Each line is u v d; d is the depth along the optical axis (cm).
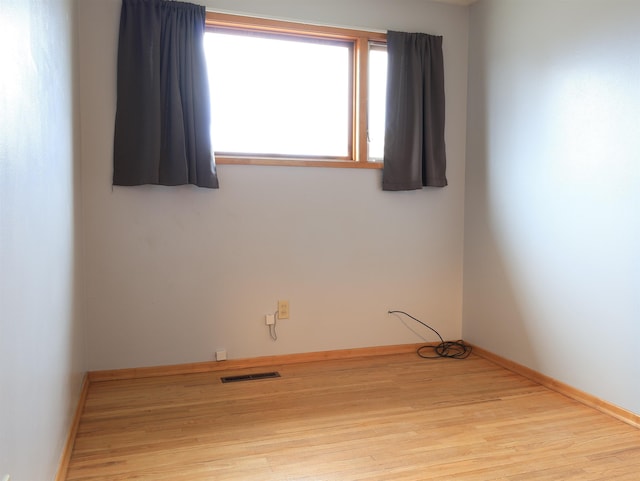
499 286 338
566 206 280
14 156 122
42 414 154
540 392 285
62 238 205
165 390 283
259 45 323
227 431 231
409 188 349
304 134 337
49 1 179
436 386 293
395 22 346
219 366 321
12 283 118
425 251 367
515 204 321
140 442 220
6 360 111
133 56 290
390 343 361
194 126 298
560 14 283
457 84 366
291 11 319
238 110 321
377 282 355
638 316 239
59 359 190
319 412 254
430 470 198
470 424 241
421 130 349
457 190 372
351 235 345
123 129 290
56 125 194
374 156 352
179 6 293
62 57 215
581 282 271
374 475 194
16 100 125
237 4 308
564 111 281
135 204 299
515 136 321
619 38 246
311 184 333
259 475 194
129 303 302
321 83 339
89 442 219
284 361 334
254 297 325
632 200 241
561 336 285
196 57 297
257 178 321
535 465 202
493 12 339
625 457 209
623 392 247
